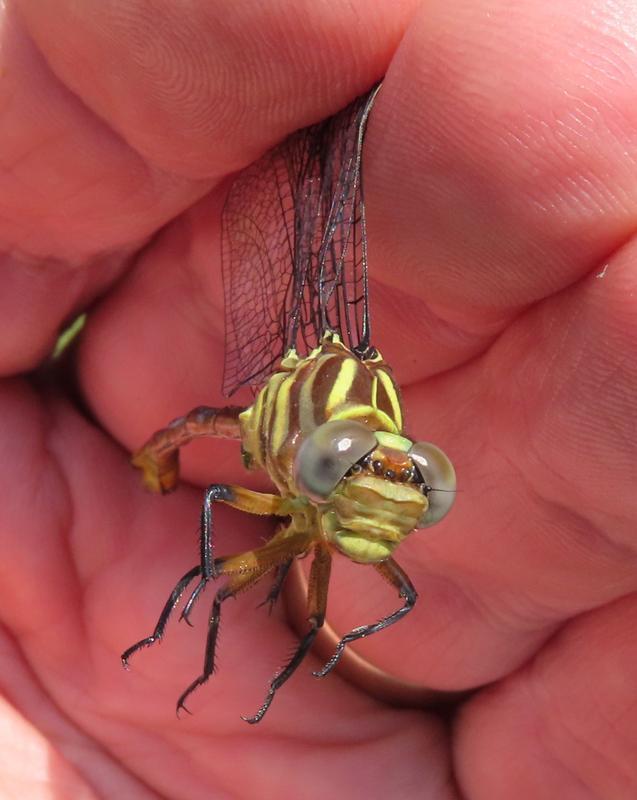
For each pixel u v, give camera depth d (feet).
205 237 0.37
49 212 0.36
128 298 0.40
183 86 0.32
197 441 0.41
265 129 0.33
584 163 0.30
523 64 0.30
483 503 0.36
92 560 0.41
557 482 0.34
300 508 0.30
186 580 0.29
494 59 0.30
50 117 0.34
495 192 0.31
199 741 0.40
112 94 0.33
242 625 0.41
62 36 0.32
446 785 0.42
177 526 0.41
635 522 0.33
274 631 0.41
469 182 0.31
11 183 0.36
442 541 0.37
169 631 0.40
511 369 0.33
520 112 0.30
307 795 0.40
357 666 0.42
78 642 0.40
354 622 0.41
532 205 0.31
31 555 0.40
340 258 0.32
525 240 0.31
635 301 0.30
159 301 0.39
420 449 0.29
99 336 0.41
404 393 0.36
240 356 0.35
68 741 0.39
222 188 0.36
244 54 0.31
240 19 0.31
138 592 0.40
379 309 0.34
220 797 0.40
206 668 0.30
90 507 0.41
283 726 0.41
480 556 0.37
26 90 0.34
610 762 0.39
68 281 0.39
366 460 0.28
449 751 0.42
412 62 0.31
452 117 0.31
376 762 0.41
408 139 0.31
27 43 0.33
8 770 0.37
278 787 0.40
